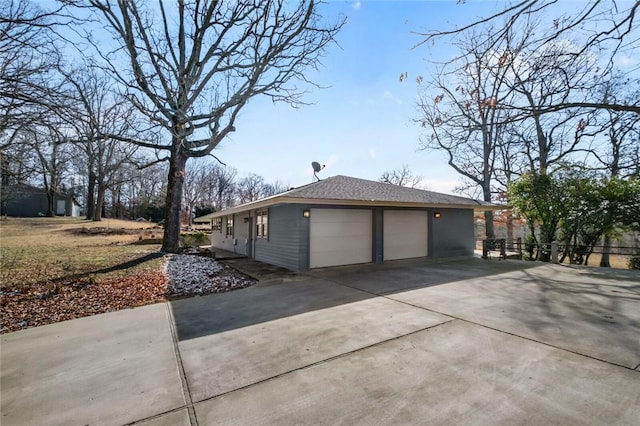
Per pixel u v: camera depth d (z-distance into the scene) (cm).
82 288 679
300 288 680
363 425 223
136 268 916
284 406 249
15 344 395
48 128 676
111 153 2306
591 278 741
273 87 1180
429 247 1175
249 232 1295
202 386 283
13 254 1121
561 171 1097
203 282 758
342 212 985
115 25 885
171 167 1244
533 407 237
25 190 3281
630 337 367
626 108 513
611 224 977
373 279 761
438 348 346
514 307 500
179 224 1247
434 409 238
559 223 1103
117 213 4247
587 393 253
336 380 286
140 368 322
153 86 983
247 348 365
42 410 252
